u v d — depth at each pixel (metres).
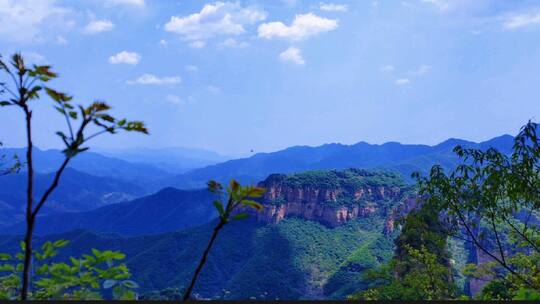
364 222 151.38
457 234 7.79
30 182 1.72
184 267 145.25
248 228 154.50
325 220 153.00
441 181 7.06
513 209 7.08
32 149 1.71
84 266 1.98
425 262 13.16
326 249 141.88
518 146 6.25
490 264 10.51
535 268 9.22
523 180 6.29
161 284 136.00
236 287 130.38
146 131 1.72
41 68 1.70
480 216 7.23
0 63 1.70
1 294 1.81
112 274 1.94
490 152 6.65
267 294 125.06
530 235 8.21
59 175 1.70
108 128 1.69
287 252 140.50
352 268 130.88
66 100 1.66
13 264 1.90
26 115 1.71
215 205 1.65
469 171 6.79
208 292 131.62
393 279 14.34
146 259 143.88
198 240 152.12
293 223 151.00
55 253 1.95
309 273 133.75
